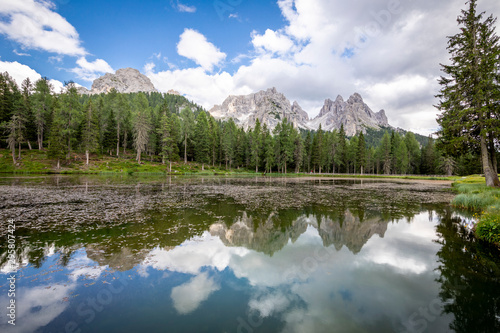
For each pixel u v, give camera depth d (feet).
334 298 15.96
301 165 256.52
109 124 187.21
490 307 15.16
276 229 33.01
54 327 12.42
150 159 205.98
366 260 22.77
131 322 12.97
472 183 92.94
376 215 42.65
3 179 95.25
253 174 219.41
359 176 223.10
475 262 22.45
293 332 12.21
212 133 239.71
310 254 24.07
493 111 60.34
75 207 43.88
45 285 16.84
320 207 49.57
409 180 164.96
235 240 27.86
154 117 230.07
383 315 14.12
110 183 92.43
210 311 14.16
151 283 17.48
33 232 28.76
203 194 67.10
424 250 25.58
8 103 167.53
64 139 149.59
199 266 20.70
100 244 25.16
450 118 66.95
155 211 42.01
